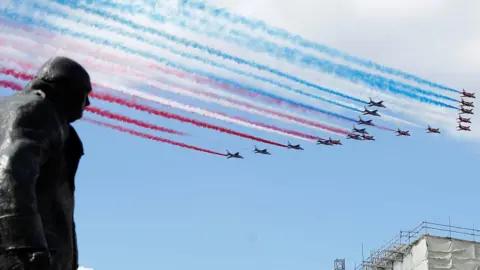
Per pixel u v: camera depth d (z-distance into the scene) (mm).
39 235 11289
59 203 13117
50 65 13336
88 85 13734
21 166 11484
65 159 13398
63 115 13367
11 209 11125
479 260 108938
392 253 116938
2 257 11023
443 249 109375
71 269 13266
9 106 12258
